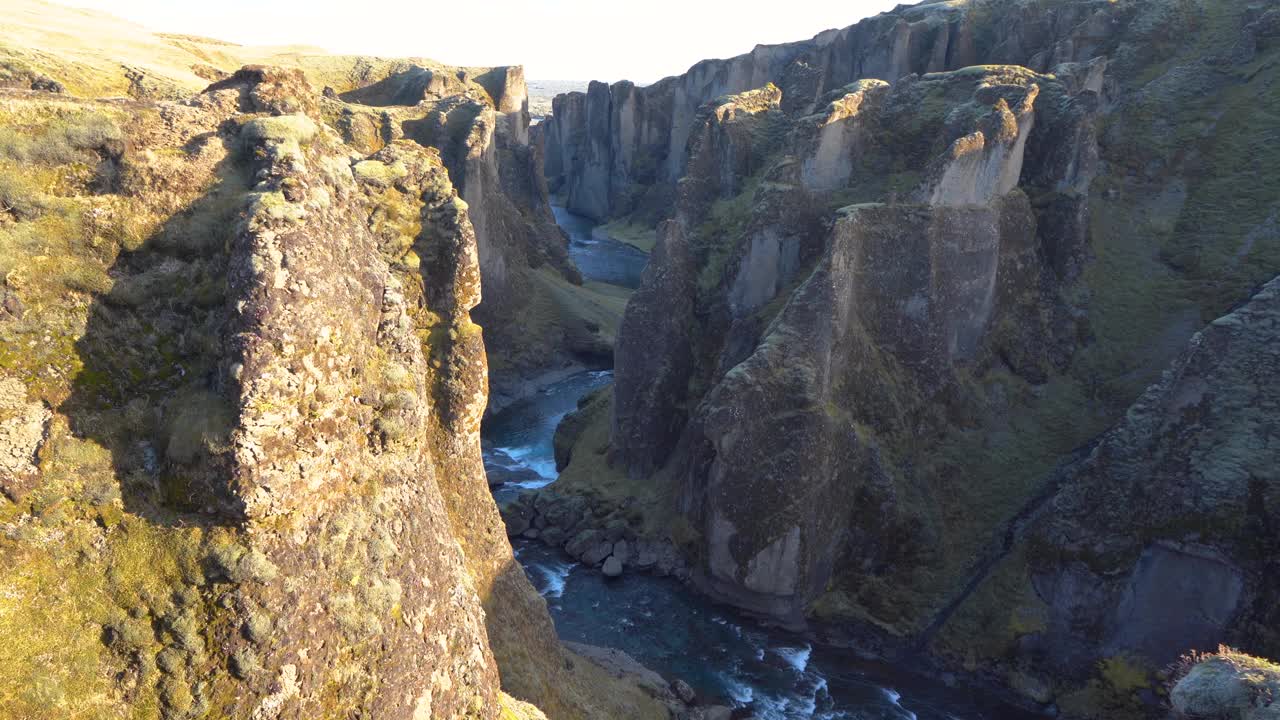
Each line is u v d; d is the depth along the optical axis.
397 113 97.94
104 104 17.11
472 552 27.98
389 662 16.89
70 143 16.03
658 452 57.12
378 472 17.98
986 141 51.03
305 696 15.39
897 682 40.25
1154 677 35.34
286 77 20.83
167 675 14.27
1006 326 52.41
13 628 13.49
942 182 49.62
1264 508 33.94
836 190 57.44
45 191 15.76
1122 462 38.88
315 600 15.74
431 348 27.31
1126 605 37.09
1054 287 54.03
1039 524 41.38
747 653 42.28
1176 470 37.00
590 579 49.84
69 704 13.49
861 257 48.75
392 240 26.64
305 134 18.00
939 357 49.91
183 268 16.38
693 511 49.66
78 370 15.14
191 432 14.73
